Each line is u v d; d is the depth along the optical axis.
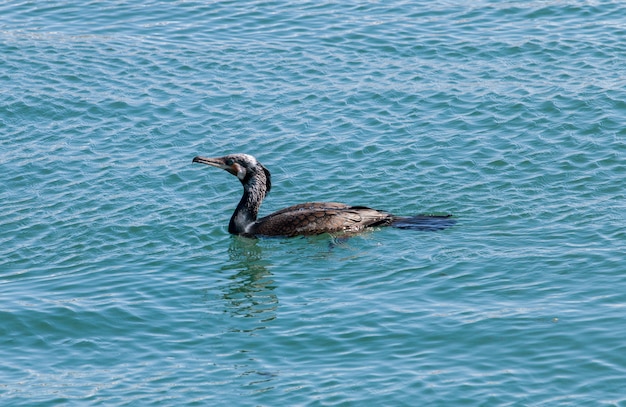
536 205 18.83
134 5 31.41
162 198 20.45
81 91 25.45
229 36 28.61
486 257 16.61
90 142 23.12
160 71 26.45
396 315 14.70
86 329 14.94
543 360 13.06
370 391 12.52
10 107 24.78
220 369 13.43
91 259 17.97
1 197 20.92
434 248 17.17
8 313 15.44
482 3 29.88
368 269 16.61
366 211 18.39
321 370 13.19
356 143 22.16
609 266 15.82
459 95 23.98
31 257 18.23
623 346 13.23
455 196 19.58
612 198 18.83
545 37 26.98
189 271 17.19
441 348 13.59
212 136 23.00
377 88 24.72
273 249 17.86
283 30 28.84
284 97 24.64
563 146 21.28
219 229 18.98
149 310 15.53
